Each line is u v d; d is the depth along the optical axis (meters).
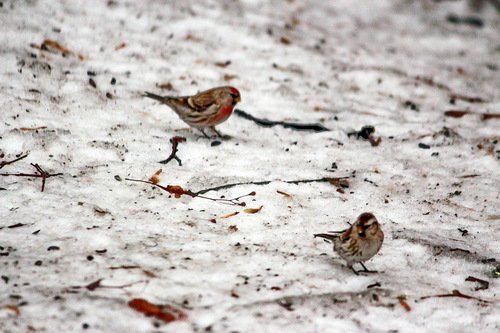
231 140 12.66
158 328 7.16
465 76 18.81
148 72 15.09
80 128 12.09
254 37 18.14
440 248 9.56
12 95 12.56
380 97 16.17
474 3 25.33
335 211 10.48
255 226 9.77
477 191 11.73
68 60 14.71
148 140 12.14
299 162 12.07
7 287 7.56
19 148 11.04
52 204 9.63
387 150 13.14
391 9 23.95
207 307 7.62
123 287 7.78
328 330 7.47
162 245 8.93
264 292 8.04
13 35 14.99
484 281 8.88
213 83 15.23
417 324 7.81
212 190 10.63
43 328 6.94
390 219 10.45
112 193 10.20
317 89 15.98
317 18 21.39
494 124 15.14
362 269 8.92
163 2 19.00
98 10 17.61
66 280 7.83
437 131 14.25
